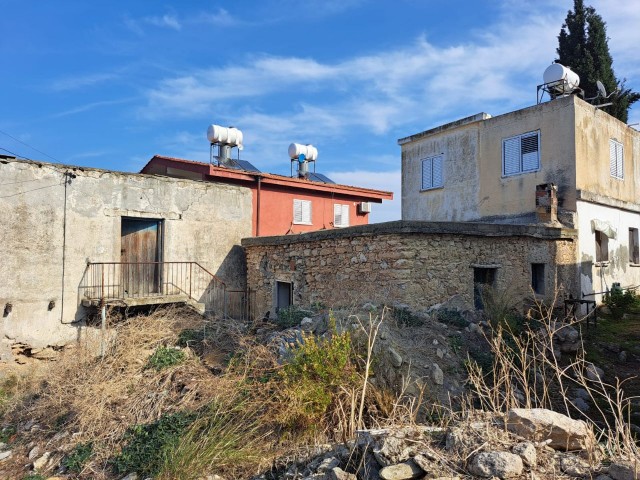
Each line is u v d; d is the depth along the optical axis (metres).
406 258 8.94
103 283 10.13
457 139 16.09
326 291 10.74
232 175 14.73
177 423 6.00
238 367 6.96
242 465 5.16
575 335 9.02
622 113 20.83
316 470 4.43
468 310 9.48
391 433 4.18
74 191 10.60
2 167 9.67
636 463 3.18
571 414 6.70
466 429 3.94
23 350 9.85
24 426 7.43
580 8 21.50
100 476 5.64
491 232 10.06
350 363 5.98
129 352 8.30
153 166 16.25
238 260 13.50
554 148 13.21
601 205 13.70
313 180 18.69
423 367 6.67
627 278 14.75
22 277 9.82
